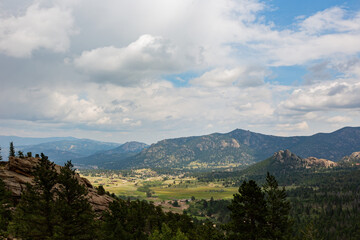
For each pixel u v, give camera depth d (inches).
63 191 1545.3
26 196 1487.5
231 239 1536.7
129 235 1985.7
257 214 1475.1
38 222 1363.2
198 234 3029.0
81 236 1440.7
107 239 1814.7
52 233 1393.9
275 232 1475.1
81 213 1529.3
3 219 1557.6
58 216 1382.9
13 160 2527.1
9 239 1389.0
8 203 1831.9
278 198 1631.4
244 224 1529.3
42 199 1481.3
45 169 1542.8
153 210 3946.9
